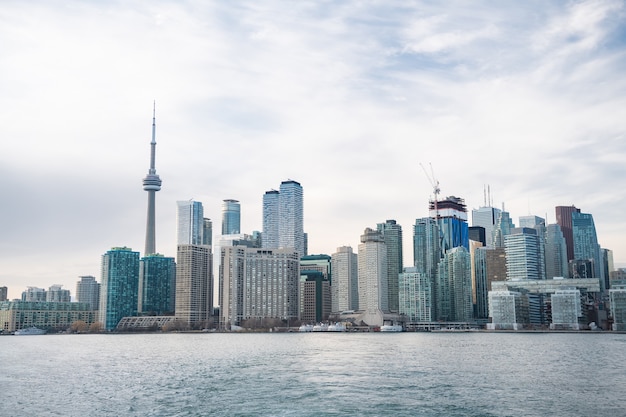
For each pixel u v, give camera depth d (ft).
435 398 499.10
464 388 556.92
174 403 486.38
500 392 531.09
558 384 583.58
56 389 579.89
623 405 463.01
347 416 429.38
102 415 441.27
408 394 521.65
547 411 441.68
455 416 426.92
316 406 465.47
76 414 446.60
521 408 453.58
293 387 571.28
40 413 452.35
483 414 433.07
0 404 491.72
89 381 645.10
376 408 456.86
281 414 437.58
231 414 439.22
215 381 626.23
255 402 485.97
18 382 642.63
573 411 440.86
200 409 458.50
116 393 546.26
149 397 519.19
